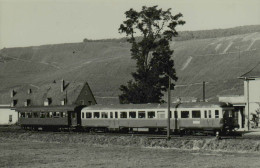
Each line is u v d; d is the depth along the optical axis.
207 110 63.00
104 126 76.25
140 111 70.94
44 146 63.97
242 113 82.75
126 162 45.47
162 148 57.50
